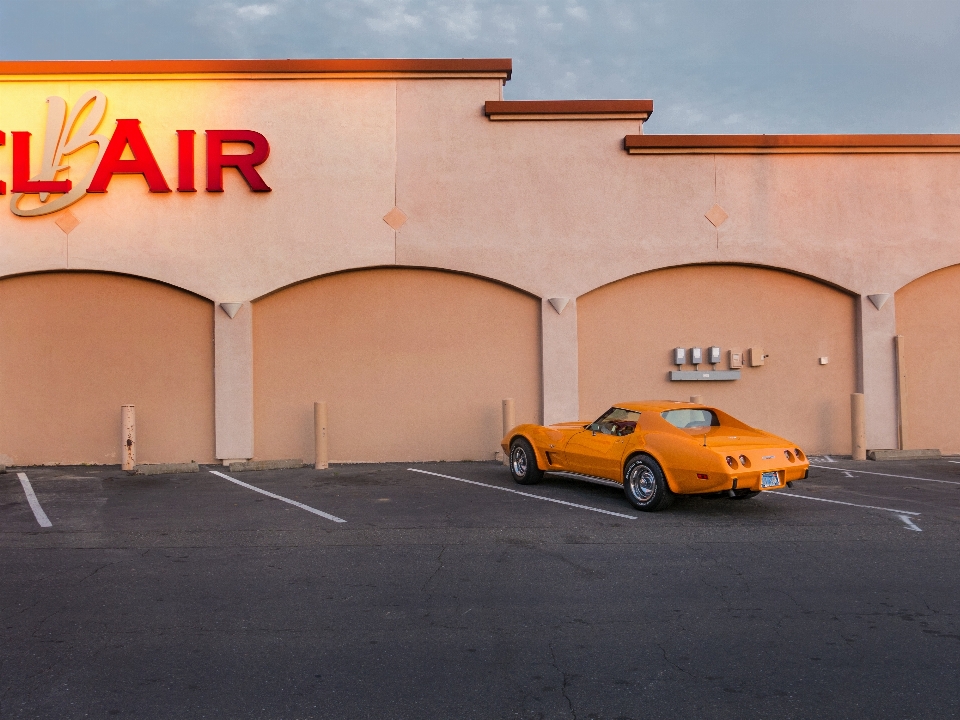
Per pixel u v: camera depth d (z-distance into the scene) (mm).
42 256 13461
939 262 14422
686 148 14172
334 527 8219
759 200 14305
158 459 13680
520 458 11172
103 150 13586
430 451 14039
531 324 14203
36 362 13625
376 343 14039
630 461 9258
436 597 5734
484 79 14133
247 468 12961
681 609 5441
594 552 7070
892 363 14398
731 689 4125
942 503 9516
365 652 4656
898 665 4434
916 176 14461
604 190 14164
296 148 13883
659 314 14367
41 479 11945
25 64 13547
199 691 4109
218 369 13594
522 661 4512
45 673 4344
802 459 8859
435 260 13914
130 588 5980
